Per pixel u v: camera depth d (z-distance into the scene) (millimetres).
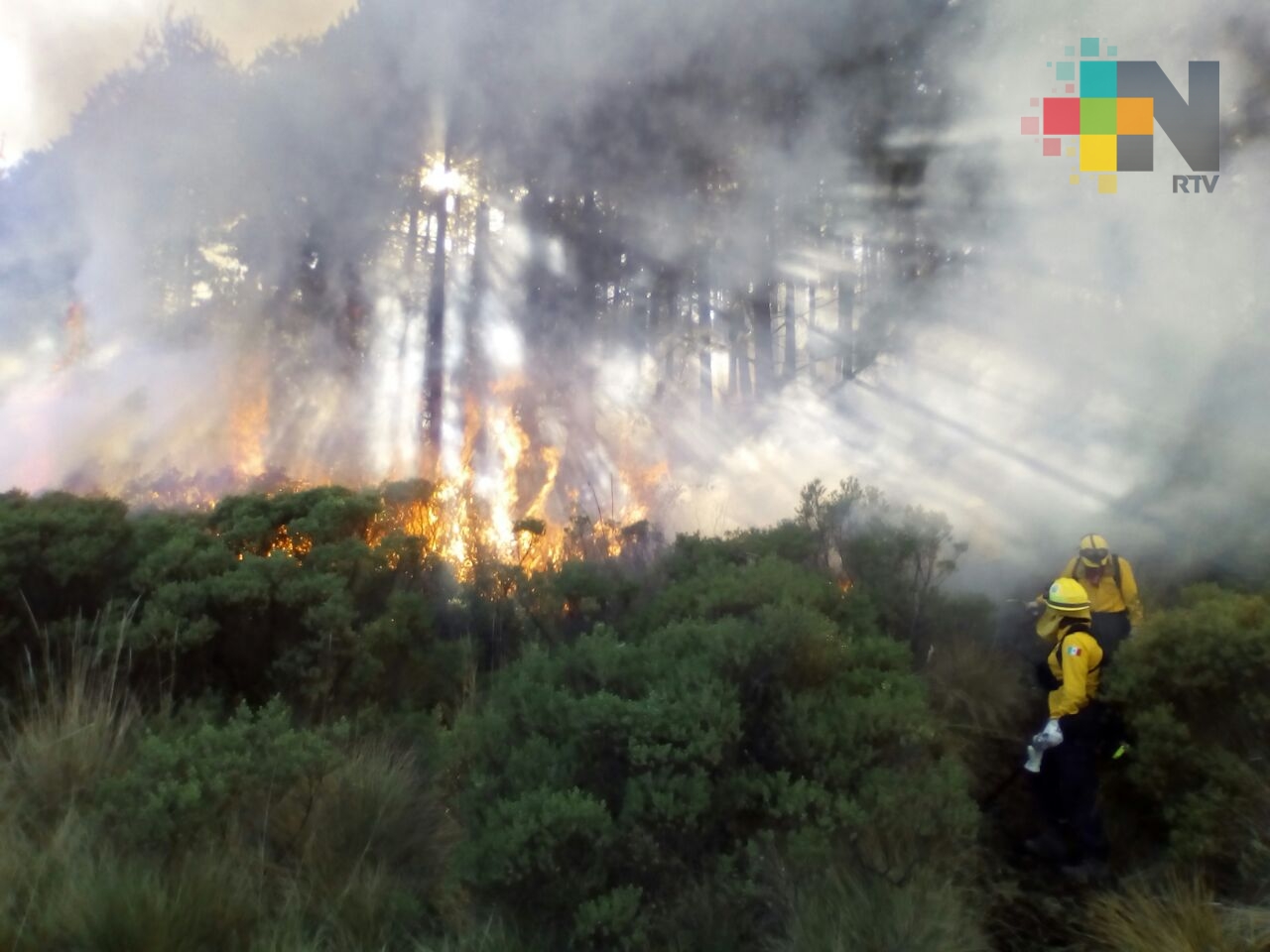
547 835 2852
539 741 3234
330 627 4238
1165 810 3721
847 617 4395
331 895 3195
